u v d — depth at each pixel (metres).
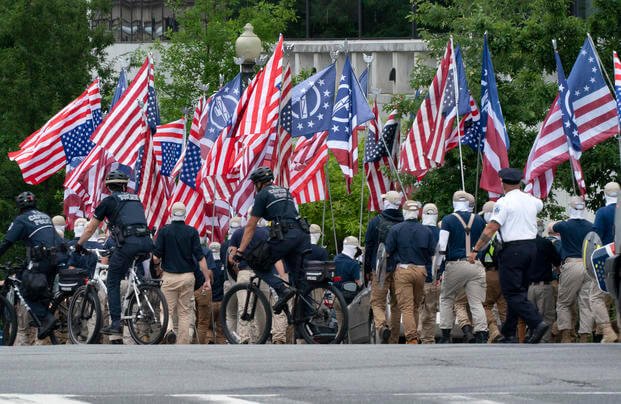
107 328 41.59
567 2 76.00
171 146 70.00
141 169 64.94
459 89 62.09
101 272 46.91
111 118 66.44
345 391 23.78
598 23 74.75
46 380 25.75
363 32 119.00
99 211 42.00
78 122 71.44
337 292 40.47
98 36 112.31
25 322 51.03
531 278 48.81
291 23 120.50
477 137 65.81
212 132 66.44
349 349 33.06
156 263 50.09
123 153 66.62
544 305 50.06
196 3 103.44
